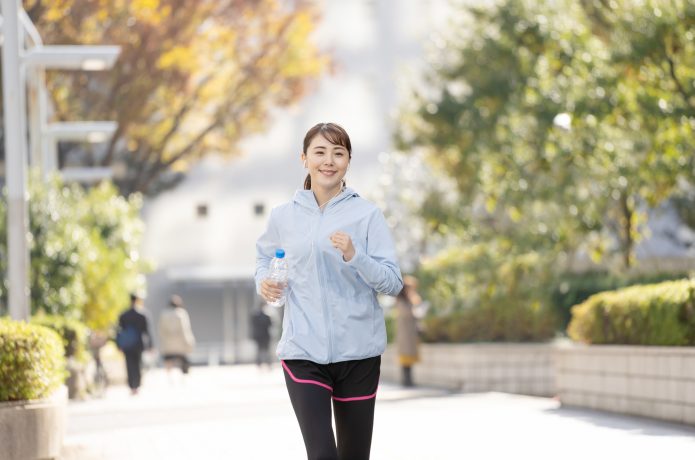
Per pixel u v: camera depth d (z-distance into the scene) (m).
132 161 52.12
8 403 14.06
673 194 32.75
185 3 44.47
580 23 24.88
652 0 20.95
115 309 35.47
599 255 31.89
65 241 30.09
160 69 45.09
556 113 27.03
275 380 36.75
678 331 17.72
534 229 30.67
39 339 14.69
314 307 8.18
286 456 14.86
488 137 32.19
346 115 68.38
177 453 15.64
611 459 13.31
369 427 8.35
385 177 44.56
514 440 15.67
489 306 28.91
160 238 65.56
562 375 21.25
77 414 23.91
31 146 34.34
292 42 50.16
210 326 64.38
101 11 42.50
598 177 28.30
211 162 66.25
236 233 66.44
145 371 50.41
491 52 31.39
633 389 18.64
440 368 29.23
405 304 29.20
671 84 21.52
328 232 8.23
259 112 51.59
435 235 38.91
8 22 20.52
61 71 43.00
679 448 14.10
